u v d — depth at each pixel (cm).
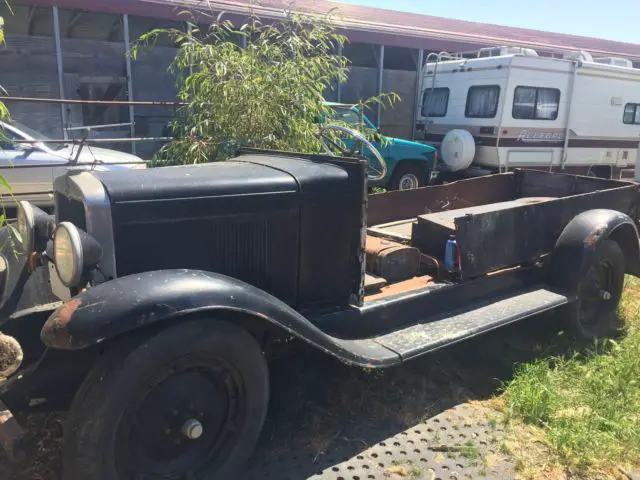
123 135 1070
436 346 309
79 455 214
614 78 1177
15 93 959
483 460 281
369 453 284
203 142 502
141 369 218
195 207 271
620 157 1238
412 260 378
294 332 254
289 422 305
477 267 370
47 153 663
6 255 324
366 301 327
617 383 354
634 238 436
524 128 1073
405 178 1048
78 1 938
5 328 289
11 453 234
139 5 988
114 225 254
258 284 296
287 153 351
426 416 317
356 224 314
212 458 249
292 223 299
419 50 1352
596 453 290
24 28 947
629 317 470
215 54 509
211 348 233
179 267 272
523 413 323
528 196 584
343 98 1306
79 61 1011
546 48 1712
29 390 246
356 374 350
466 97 1118
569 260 406
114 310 214
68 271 240
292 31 575
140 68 1067
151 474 234
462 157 1072
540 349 402
